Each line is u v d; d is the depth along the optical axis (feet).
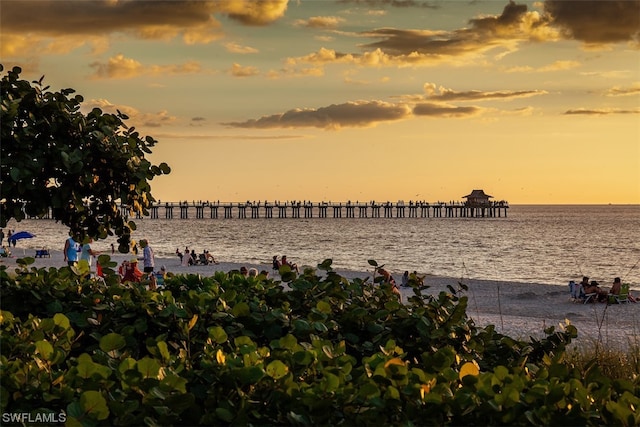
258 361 12.45
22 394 11.51
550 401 11.29
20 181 18.47
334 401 11.50
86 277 20.68
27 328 14.89
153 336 17.34
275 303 19.77
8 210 19.66
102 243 256.32
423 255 235.61
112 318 17.51
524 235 378.12
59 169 19.72
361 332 18.20
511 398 11.23
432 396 11.32
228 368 12.40
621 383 12.55
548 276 168.66
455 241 320.70
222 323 17.25
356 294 20.34
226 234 393.29
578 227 495.82
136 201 20.70
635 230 444.96
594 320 74.84
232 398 11.98
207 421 11.45
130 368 11.85
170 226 520.01
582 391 11.44
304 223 577.43
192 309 17.29
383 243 305.12
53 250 209.56
